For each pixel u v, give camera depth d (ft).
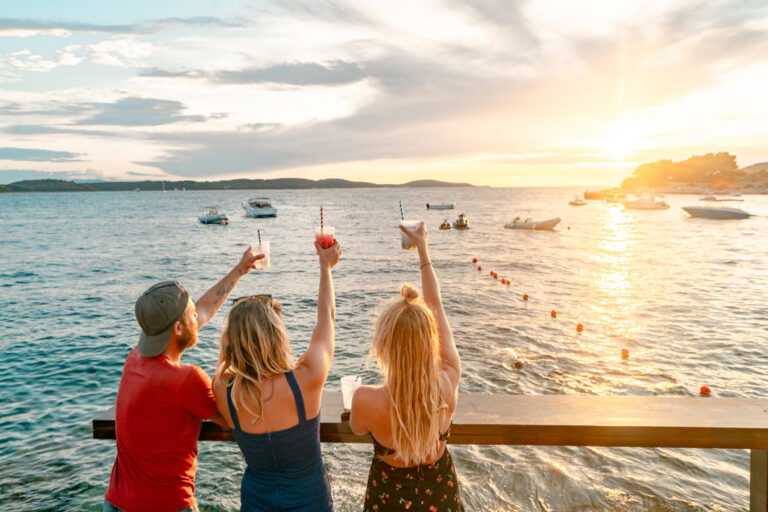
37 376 35.91
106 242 148.05
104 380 35.17
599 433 8.38
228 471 21.81
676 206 378.12
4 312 57.16
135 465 6.63
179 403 6.53
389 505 6.55
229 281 8.50
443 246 122.31
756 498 9.22
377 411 6.20
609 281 70.90
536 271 81.46
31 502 20.22
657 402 9.28
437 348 6.12
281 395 6.38
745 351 37.11
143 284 77.20
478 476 19.88
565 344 39.40
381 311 6.33
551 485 19.01
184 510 6.77
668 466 20.34
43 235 173.06
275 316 6.53
